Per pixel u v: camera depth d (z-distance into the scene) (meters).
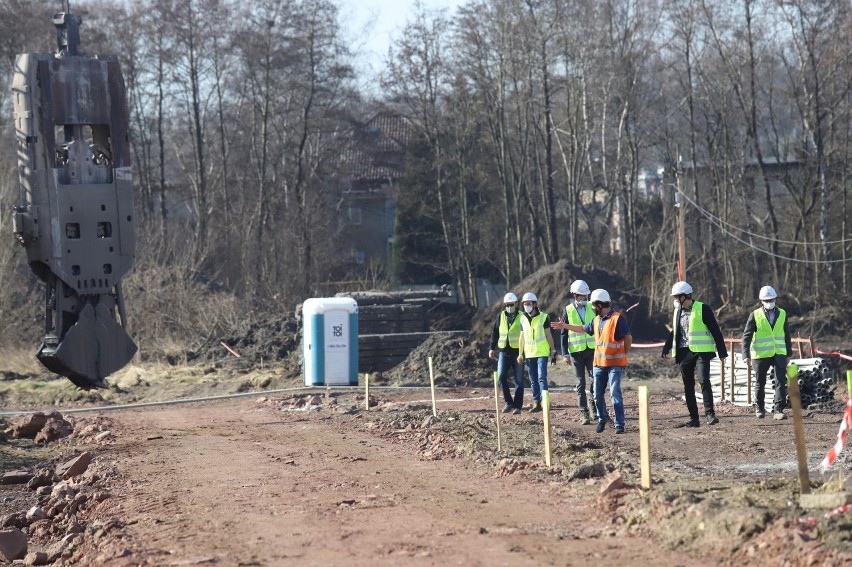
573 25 111.25
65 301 34.12
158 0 117.62
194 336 84.00
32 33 112.06
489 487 22.41
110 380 68.06
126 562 16.66
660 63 115.75
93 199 33.88
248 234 118.50
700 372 33.53
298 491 22.70
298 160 122.94
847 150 108.81
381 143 142.25
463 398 50.34
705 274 110.00
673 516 16.94
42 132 33.47
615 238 138.62
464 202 122.50
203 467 27.64
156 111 127.56
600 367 31.98
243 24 119.00
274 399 51.38
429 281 135.25
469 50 112.94
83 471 29.00
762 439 29.94
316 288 116.25
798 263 108.88
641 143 124.38
